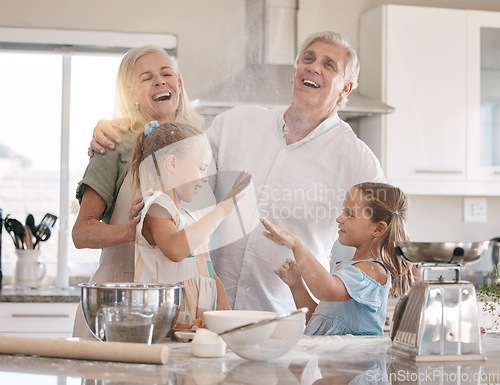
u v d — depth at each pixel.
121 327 1.16
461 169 3.07
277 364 1.08
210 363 1.08
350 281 1.54
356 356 1.16
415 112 3.02
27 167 3.50
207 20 2.49
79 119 3.40
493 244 3.23
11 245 3.40
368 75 3.03
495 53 3.11
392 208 1.76
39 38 3.05
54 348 1.10
